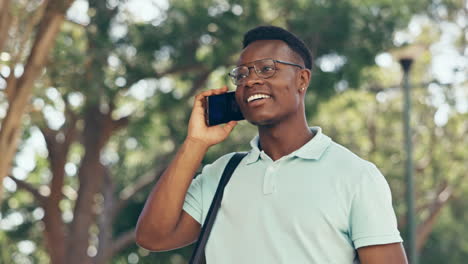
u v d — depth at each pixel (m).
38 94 11.12
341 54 14.36
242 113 2.79
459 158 21.92
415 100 21.94
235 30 14.43
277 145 2.67
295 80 2.68
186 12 14.47
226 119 2.79
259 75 2.65
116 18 14.09
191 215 2.80
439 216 23.70
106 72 13.55
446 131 21.97
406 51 13.65
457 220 23.59
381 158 21.58
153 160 19.52
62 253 16.36
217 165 2.83
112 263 18.67
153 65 15.01
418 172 22.09
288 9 14.55
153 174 17.19
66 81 12.20
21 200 19.95
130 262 18.59
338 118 19.44
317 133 2.63
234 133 17.11
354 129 20.97
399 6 14.84
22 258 21.17
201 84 16.12
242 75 2.68
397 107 21.52
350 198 2.48
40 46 9.48
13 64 9.39
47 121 16.06
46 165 20.14
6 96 9.52
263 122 2.65
